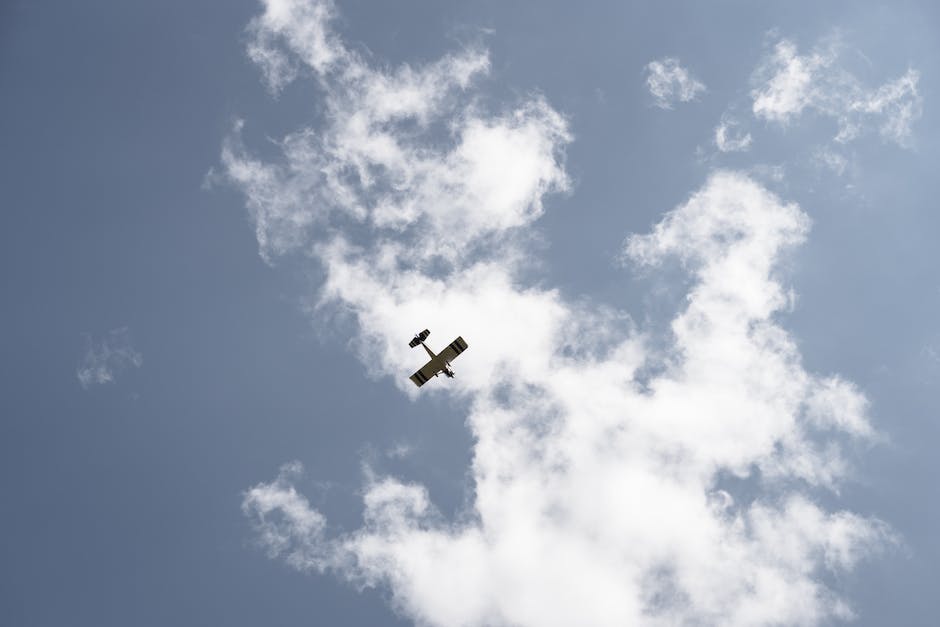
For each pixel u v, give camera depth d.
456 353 163.00
